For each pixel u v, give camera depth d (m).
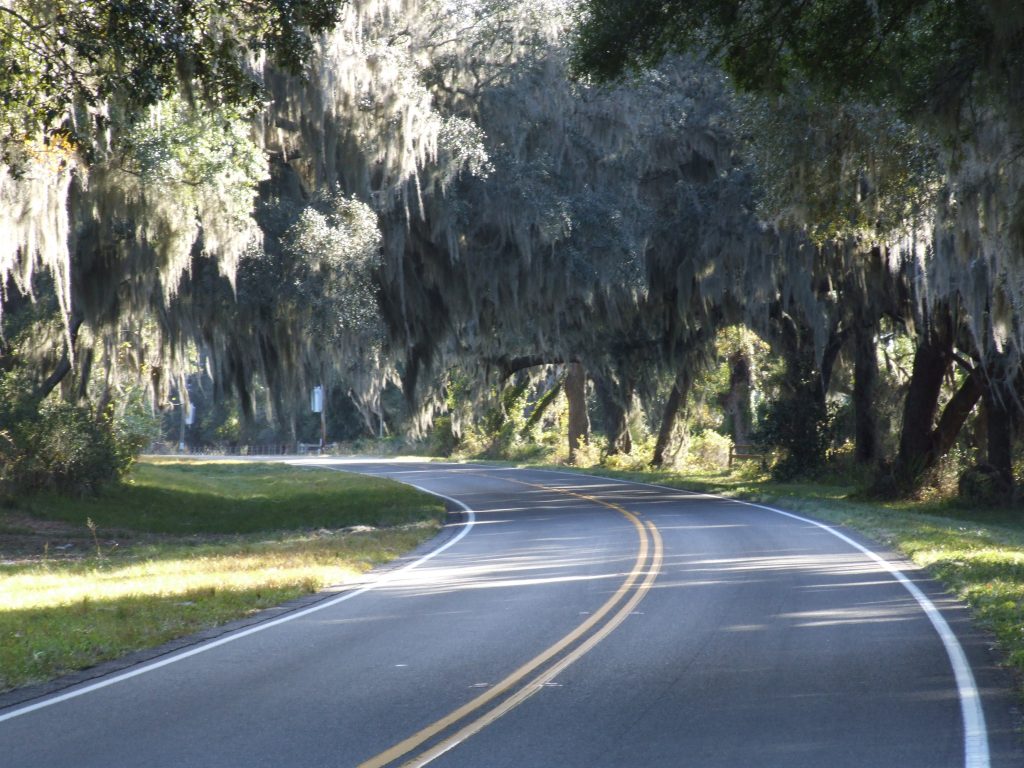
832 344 86.19
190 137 46.88
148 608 27.44
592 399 161.88
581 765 13.68
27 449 63.16
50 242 44.50
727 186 68.12
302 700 17.58
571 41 60.59
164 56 27.86
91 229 55.09
